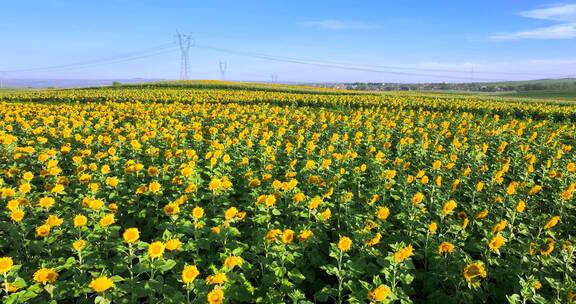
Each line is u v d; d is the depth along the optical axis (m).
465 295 5.21
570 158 11.91
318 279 5.96
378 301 4.36
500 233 6.22
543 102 35.84
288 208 7.47
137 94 35.16
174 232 5.99
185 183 7.98
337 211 7.73
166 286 4.69
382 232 6.77
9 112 18.86
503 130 15.93
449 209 6.37
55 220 5.75
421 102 29.33
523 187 8.49
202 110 21.80
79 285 4.80
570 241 6.09
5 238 6.27
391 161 11.79
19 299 4.43
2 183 8.42
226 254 5.39
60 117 16.98
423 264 6.34
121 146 12.45
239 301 5.07
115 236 5.96
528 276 5.54
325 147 13.21
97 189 7.58
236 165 10.51
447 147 14.12
